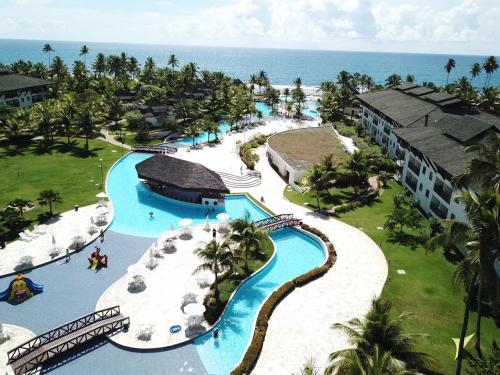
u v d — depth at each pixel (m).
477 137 53.88
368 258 44.22
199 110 113.12
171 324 32.97
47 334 31.12
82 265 41.66
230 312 35.44
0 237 45.34
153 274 40.19
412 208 54.97
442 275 41.06
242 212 57.75
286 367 28.72
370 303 36.31
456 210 47.66
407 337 21.94
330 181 59.19
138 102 116.81
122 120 107.62
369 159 72.00
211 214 56.69
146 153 83.69
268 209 57.84
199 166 62.06
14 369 27.55
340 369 21.55
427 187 57.03
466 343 29.98
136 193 63.09
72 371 28.34
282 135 93.00
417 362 21.62
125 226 51.56
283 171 72.94
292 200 62.22
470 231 24.08
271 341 31.31
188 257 43.75
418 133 63.81
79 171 69.38
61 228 48.97
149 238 48.34
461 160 49.25
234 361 29.72
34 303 35.53
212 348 30.92
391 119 81.75
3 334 31.36
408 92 96.81
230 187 66.88
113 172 71.62
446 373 27.67
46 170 68.56
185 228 50.44
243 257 40.97
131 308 34.84
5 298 36.06
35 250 43.72
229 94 131.12
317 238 48.75
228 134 102.31
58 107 90.81
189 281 39.16
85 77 137.12
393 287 38.81
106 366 28.86
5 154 75.12
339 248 46.38
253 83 176.75
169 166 63.50
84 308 34.94
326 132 97.19
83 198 58.38
